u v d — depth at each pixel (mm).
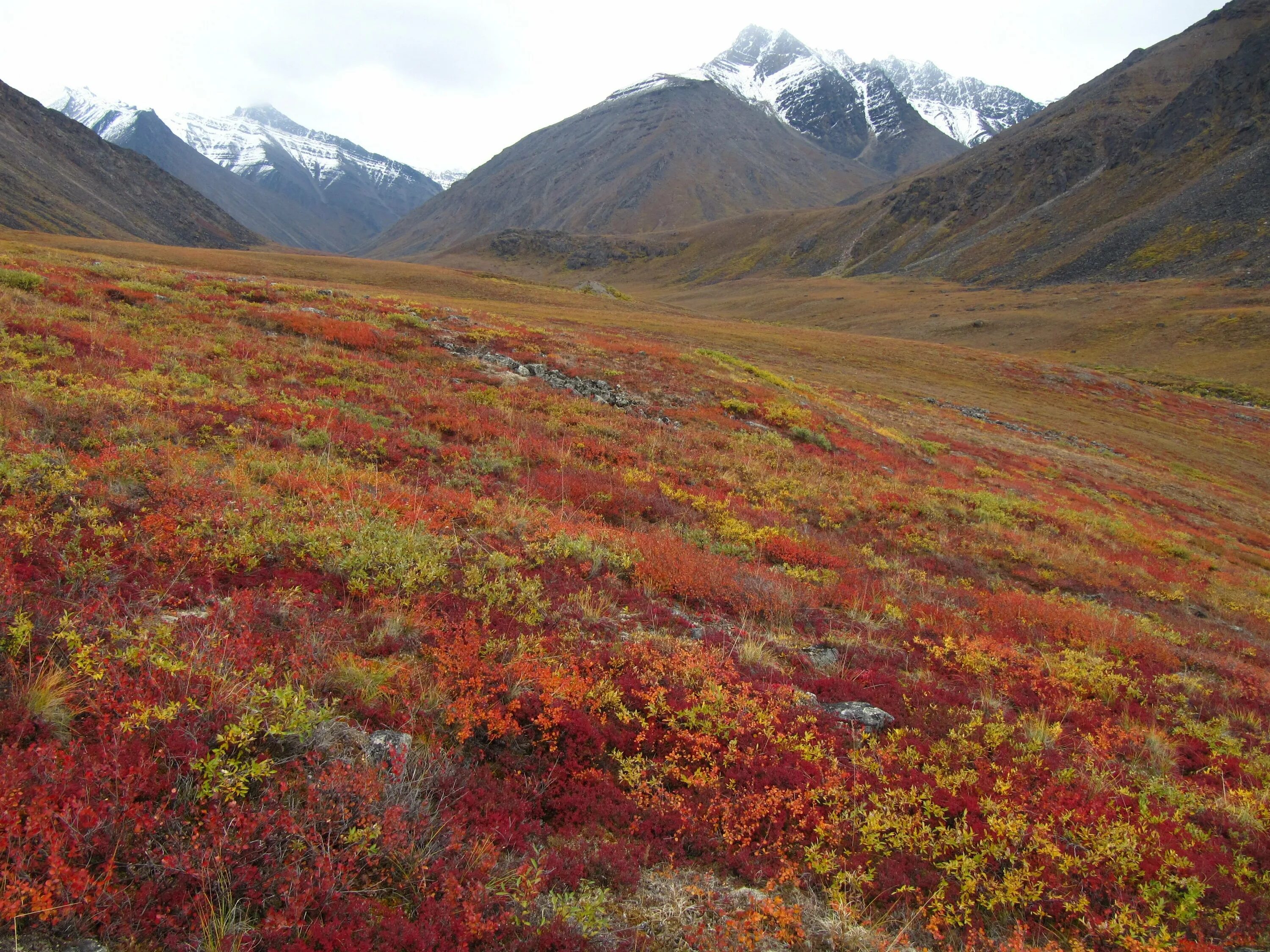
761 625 8422
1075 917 4180
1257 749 7188
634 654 6320
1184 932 4160
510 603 6828
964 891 4082
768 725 5527
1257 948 4094
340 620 5555
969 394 58750
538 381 23141
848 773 5188
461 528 8883
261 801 3301
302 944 2770
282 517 7367
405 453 12438
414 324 26641
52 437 8398
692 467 17531
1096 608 13000
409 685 4836
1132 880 4512
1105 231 168500
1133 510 28719
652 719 5383
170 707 3486
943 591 12133
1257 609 17141
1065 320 117375
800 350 66875
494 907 3293
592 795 4410
